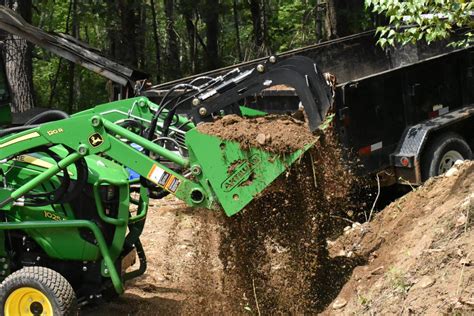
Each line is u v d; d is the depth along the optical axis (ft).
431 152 30.58
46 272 20.45
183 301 23.41
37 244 22.06
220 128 19.69
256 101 29.84
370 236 24.68
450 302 17.31
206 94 20.36
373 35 39.37
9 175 21.56
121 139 21.04
